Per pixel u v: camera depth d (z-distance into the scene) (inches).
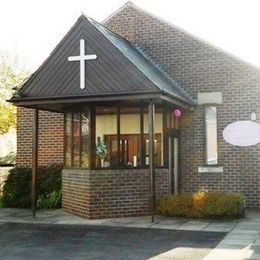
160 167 597.6
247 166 645.3
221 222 530.9
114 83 538.0
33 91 567.8
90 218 556.7
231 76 657.6
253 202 640.4
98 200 561.0
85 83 549.0
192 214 555.5
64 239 444.8
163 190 596.1
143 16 711.7
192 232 470.9
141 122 581.9
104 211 562.3
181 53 684.7
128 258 369.4
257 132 644.1
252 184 642.2
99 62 546.3
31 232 481.4
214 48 668.1
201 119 665.6
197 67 674.8
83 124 583.2
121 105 581.0
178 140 665.0
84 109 581.3
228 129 654.5
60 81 559.5
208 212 548.7
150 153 528.7
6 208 669.3
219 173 655.1
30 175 692.7
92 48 550.3
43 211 630.5
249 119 647.8
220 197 554.3
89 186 559.5
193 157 665.6
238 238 440.1
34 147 583.8
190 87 674.8
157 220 543.8
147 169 584.1
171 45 691.4
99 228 498.6
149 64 653.9
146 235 458.3
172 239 438.0
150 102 528.7
